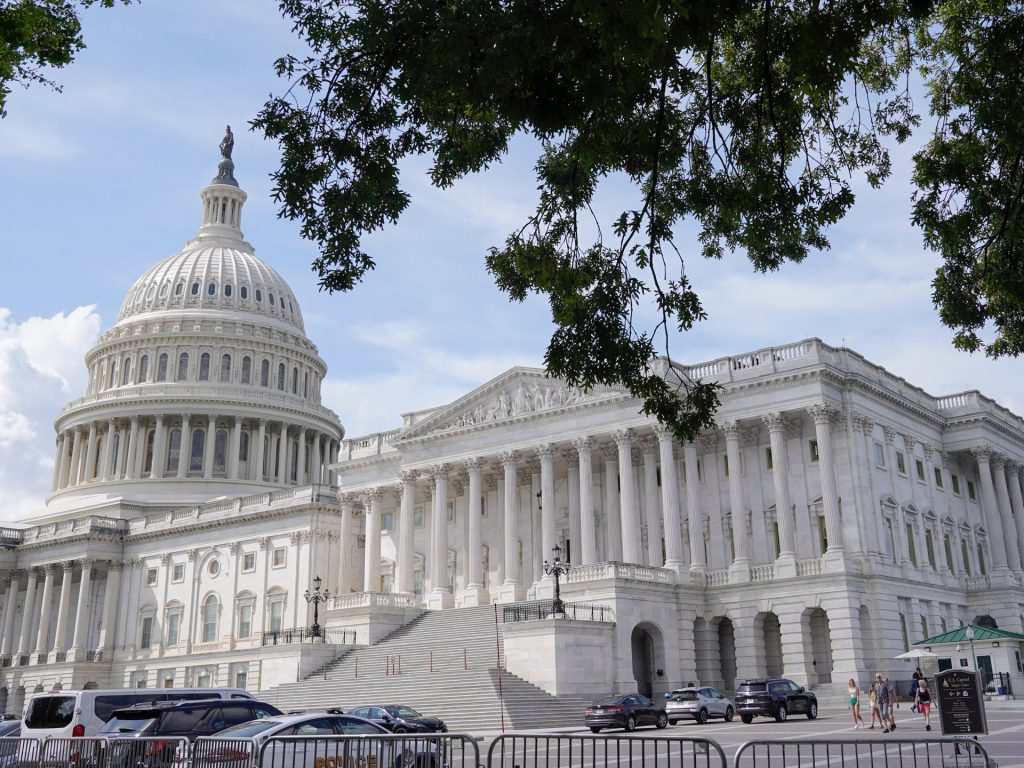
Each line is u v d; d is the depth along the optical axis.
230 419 130.25
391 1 18.58
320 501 93.56
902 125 26.20
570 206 22.77
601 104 18.25
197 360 133.50
